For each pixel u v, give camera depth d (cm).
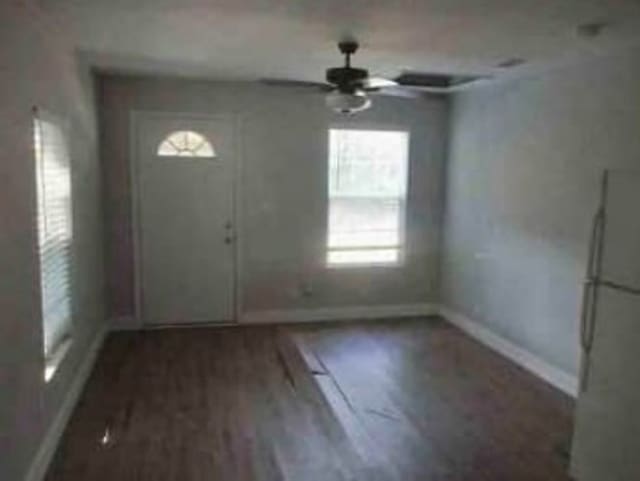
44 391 314
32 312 293
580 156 421
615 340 287
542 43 367
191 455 329
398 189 621
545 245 462
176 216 567
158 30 350
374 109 598
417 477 311
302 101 579
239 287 593
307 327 591
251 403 403
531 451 342
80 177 431
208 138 564
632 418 279
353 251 618
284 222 594
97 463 318
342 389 432
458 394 426
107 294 558
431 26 330
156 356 498
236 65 468
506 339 518
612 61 389
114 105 537
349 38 365
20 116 276
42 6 297
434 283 640
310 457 329
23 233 278
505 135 514
